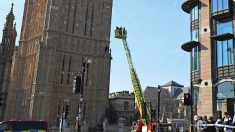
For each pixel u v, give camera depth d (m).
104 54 78.19
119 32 70.25
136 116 78.44
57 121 70.12
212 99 30.83
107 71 77.50
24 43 81.75
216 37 31.62
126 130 62.97
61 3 76.25
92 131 71.00
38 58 70.56
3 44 98.50
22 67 79.94
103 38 79.38
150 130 32.47
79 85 25.44
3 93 89.94
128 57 68.12
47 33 72.62
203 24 33.22
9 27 100.31
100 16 81.25
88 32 78.94
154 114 48.47
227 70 30.47
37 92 68.94
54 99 71.12
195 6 35.09
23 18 84.38
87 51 77.62
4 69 95.12
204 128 20.53
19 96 77.75
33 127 31.09
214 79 31.44
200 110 32.03
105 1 82.12
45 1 78.25
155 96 117.38
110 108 106.69
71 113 71.75
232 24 30.89
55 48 72.62
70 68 74.75
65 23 76.25
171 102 116.31
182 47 35.47
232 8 31.11
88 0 80.62
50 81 70.44
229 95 29.75
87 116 73.69
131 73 65.81
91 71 76.75
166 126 49.12
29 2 84.88
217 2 32.34
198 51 33.59
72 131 57.66
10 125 30.41
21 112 74.88
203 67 32.34
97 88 76.31
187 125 48.41
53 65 71.69
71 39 76.31
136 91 63.16
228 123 19.55
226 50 30.94
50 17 73.69
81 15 79.00
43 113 67.94
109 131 64.88
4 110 87.69
